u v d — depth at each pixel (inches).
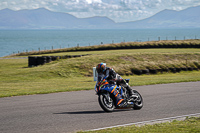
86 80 1588.3
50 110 638.5
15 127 476.4
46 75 1797.5
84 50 4092.0
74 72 1927.9
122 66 2117.4
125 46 4101.9
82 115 581.3
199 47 3944.4
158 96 856.3
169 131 421.7
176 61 2374.5
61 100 788.6
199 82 1275.8
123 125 491.2
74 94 914.1
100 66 608.4
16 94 900.0
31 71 1902.1
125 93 639.8
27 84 1334.9
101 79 609.0
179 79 1424.7
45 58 2369.6
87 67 2043.6
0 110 636.7
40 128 470.0
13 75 1771.7
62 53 3599.9
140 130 434.0
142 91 971.9
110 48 4089.6
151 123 513.3
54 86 1234.6
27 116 569.0
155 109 656.4
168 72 2143.2
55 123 507.5
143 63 2223.2
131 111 635.5
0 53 6456.7
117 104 621.6
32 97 850.1
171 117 566.3
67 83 1391.5
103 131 431.5
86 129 465.1
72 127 478.6
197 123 484.7
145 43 4256.9
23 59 3211.1
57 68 1963.6
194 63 2367.1
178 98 816.3
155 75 2010.3
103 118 553.9
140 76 1909.4
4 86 1244.5
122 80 635.5
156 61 2316.7
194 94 896.3
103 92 612.4
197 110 645.9
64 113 602.2
